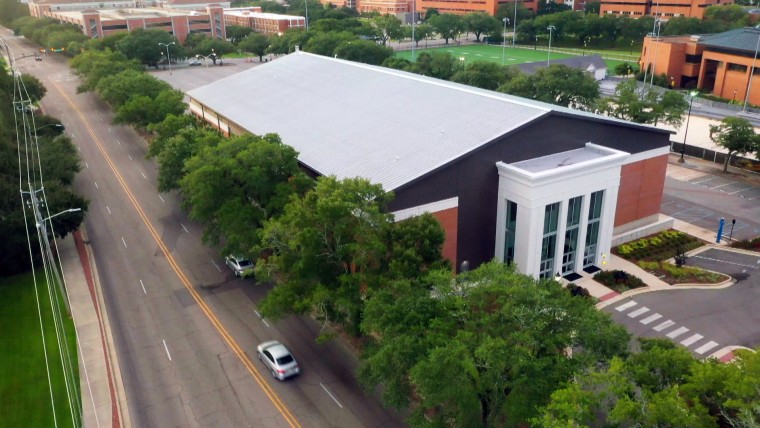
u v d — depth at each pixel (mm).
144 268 50406
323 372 36094
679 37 138500
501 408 25094
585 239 47688
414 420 26250
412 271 31875
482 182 45594
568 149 49969
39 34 180250
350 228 33688
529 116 47156
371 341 34469
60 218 50500
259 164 43656
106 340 39812
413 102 57219
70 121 103125
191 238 56469
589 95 92875
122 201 66250
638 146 52844
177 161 58062
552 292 26672
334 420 31750
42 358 37594
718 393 21344
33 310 43469
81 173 76000
